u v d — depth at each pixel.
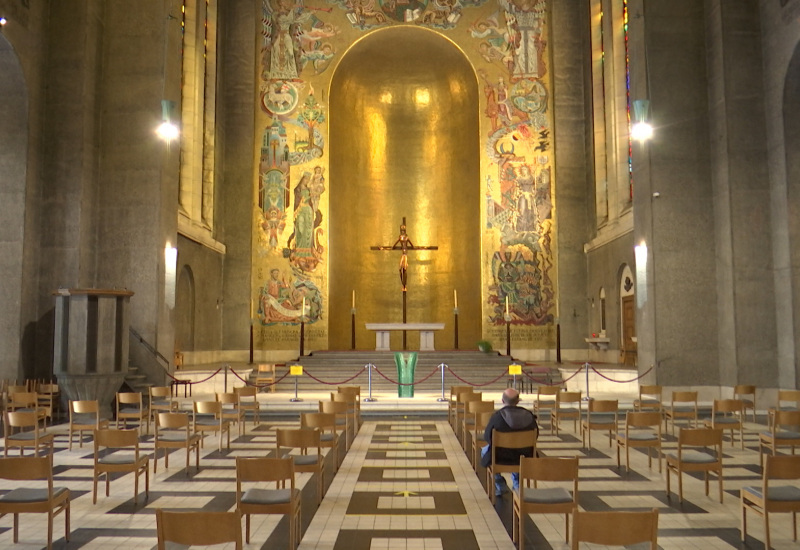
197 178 24.89
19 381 16.44
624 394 19.34
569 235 27.97
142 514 7.68
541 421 15.03
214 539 4.71
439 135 31.25
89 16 18.16
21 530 7.06
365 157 31.19
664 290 18.80
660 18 19.39
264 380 20.22
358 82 30.70
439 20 28.88
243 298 27.55
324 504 8.13
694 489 8.84
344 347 29.36
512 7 28.89
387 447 12.05
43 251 17.45
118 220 18.58
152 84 18.97
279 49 28.77
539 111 28.47
